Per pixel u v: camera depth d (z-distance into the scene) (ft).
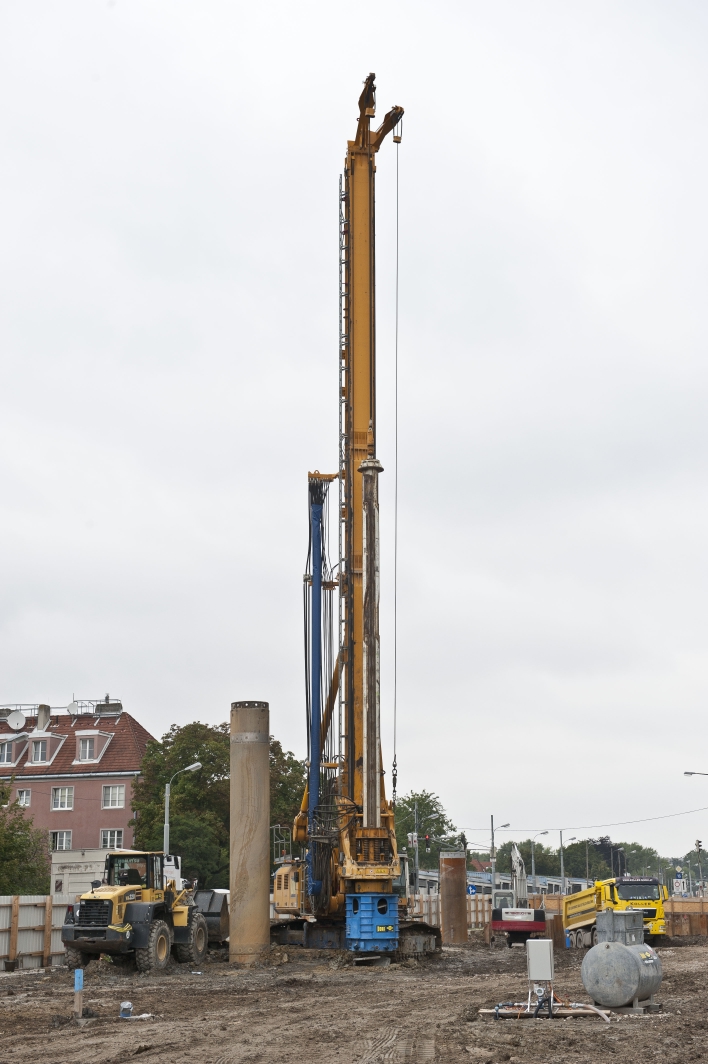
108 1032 54.60
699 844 403.95
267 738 110.11
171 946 99.09
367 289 115.44
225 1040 51.34
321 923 111.45
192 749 204.33
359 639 109.09
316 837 104.63
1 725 258.37
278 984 82.89
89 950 93.20
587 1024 55.21
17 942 101.71
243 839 106.93
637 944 62.39
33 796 236.84
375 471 105.09
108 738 243.19
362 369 114.21
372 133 118.21
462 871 162.91
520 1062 43.47
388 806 107.04
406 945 105.91
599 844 604.08
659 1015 58.39
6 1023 59.21
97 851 171.53
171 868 120.78
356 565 110.22
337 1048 48.49
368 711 102.12
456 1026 55.11
